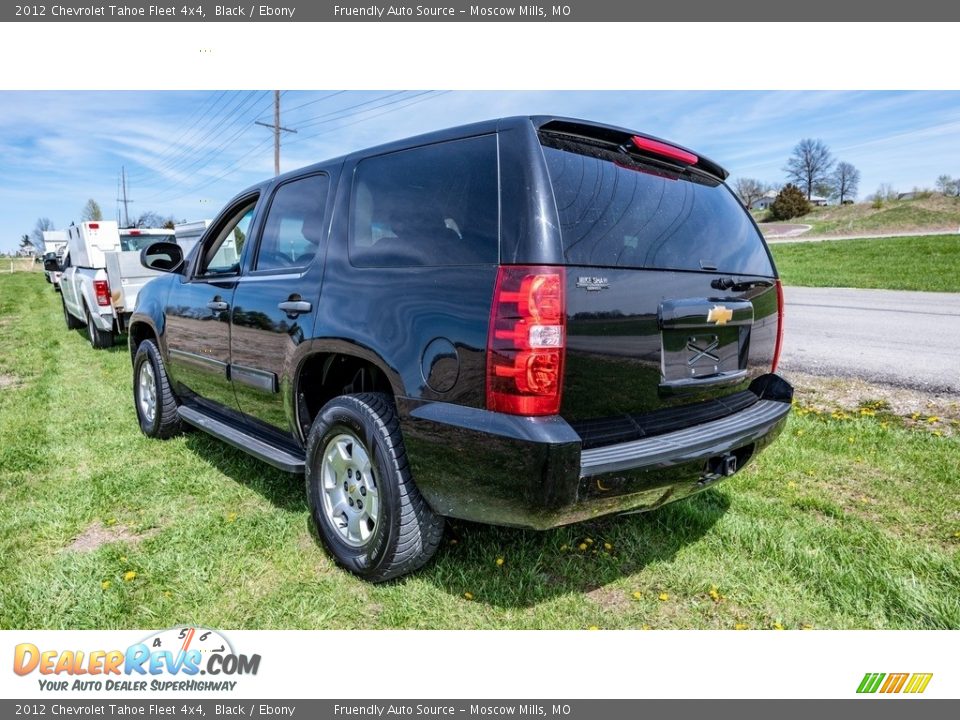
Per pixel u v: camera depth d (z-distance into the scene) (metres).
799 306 11.52
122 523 3.20
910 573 2.66
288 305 2.90
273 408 3.18
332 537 2.73
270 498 3.48
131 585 2.62
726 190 3.02
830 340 8.05
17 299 19.33
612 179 2.34
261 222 3.41
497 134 2.23
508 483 1.99
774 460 3.98
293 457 3.03
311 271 2.87
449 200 2.30
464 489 2.14
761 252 3.03
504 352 1.99
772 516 3.21
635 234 2.31
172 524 3.16
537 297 1.96
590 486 2.02
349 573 2.69
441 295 2.20
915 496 3.42
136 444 4.46
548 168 2.12
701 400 2.55
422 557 2.50
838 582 2.62
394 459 2.39
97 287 8.91
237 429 3.60
